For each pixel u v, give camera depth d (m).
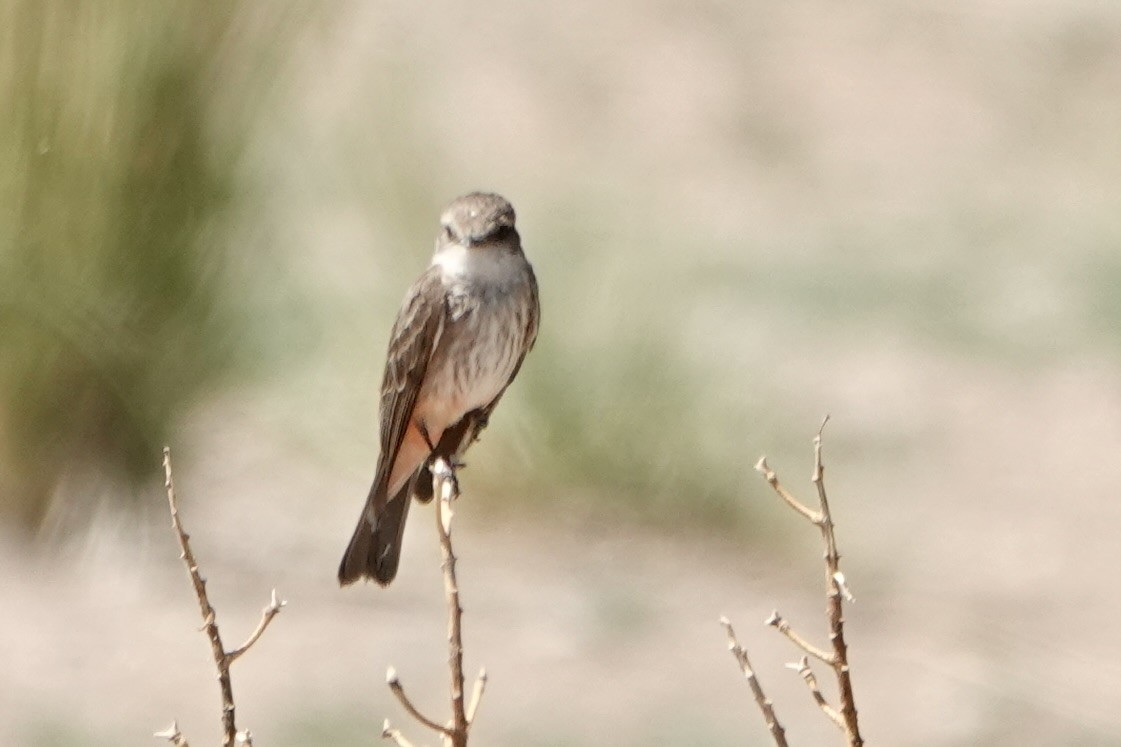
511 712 11.09
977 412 16.89
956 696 11.57
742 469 14.35
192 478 13.75
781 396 16.55
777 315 18.67
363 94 16.25
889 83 25.66
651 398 14.25
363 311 14.72
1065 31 27.03
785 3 27.05
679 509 14.07
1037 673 11.95
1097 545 14.27
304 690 11.27
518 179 21.34
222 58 12.70
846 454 15.71
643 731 10.90
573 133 23.28
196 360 13.16
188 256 12.88
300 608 12.31
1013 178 23.64
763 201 22.45
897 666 12.03
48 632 11.80
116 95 12.42
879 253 20.77
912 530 14.37
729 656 12.00
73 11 12.33
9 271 12.41
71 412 12.88
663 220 20.92
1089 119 25.25
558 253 16.66
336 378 14.56
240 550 13.13
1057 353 18.20
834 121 24.72
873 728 11.18
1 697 10.93
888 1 27.39
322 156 16.02
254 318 13.70
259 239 13.40
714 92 24.77
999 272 20.36
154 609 12.23
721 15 26.42
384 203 14.80
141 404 13.00
